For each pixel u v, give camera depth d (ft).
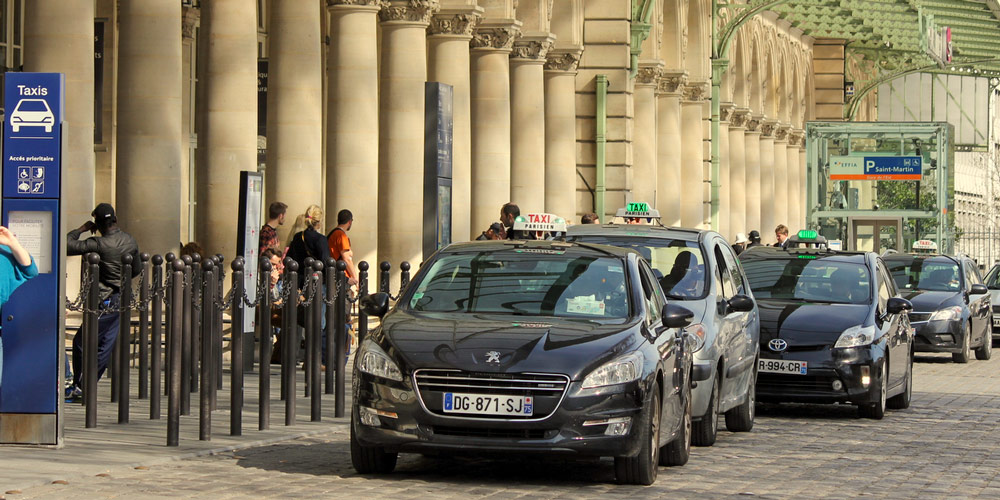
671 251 54.60
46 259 43.62
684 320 43.34
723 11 168.76
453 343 39.68
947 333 101.30
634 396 39.58
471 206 114.11
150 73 71.92
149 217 71.97
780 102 217.77
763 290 68.13
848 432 57.88
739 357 54.95
